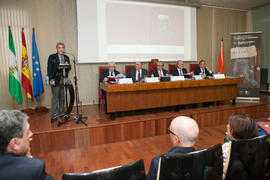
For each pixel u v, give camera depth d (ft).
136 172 2.76
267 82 19.90
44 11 14.11
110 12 15.70
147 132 10.70
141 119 10.64
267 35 19.80
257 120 13.51
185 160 2.92
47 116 12.04
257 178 3.63
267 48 19.85
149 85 10.55
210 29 19.97
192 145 3.46
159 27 17.42
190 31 18.70
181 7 18.12
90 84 15.76
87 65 15.58
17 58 13.65
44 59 14.37
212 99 12.91
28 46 13.85
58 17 14.49
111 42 15.92
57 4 14.39
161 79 11.36
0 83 13.50
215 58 20.49
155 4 17.11
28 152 3.02
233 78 13.07
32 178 2.31
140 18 16.69
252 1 18.85
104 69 14.07
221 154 3.32
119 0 15.89
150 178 3.36
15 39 13.52
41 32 14.14
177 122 3.55
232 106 13.51
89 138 9.57
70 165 7.68
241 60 16.75
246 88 16.46
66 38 14.85
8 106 13.83
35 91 13.38
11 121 2.54
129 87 10.12
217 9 20.10
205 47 19.92
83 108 14.11
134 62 16.84
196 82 11.82
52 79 10.46
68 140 9.25
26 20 13.71
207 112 12.17
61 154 8.69
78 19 14.82
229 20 20.76
